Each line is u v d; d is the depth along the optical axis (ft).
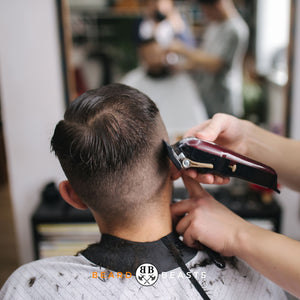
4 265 7.18
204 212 2.21
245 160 2.05
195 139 1.96
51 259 2.12
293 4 5.67
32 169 6.40
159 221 2.03
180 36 5.83
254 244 1.94
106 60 5.93
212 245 2.08
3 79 5.93
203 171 2.02
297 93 6.13
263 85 6.06
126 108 1.87
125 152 1.81
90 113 1.86
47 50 5.88
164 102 6.14
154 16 5.72
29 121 6.16
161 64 5.95
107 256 2.00
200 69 5.99
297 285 1.80
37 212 5.98
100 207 1.98
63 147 1.88
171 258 2.00
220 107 6.17
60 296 1.92
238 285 2.06
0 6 5.62
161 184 1.97
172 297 1.91
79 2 5.65
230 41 5.84
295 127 6.30
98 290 1.92
